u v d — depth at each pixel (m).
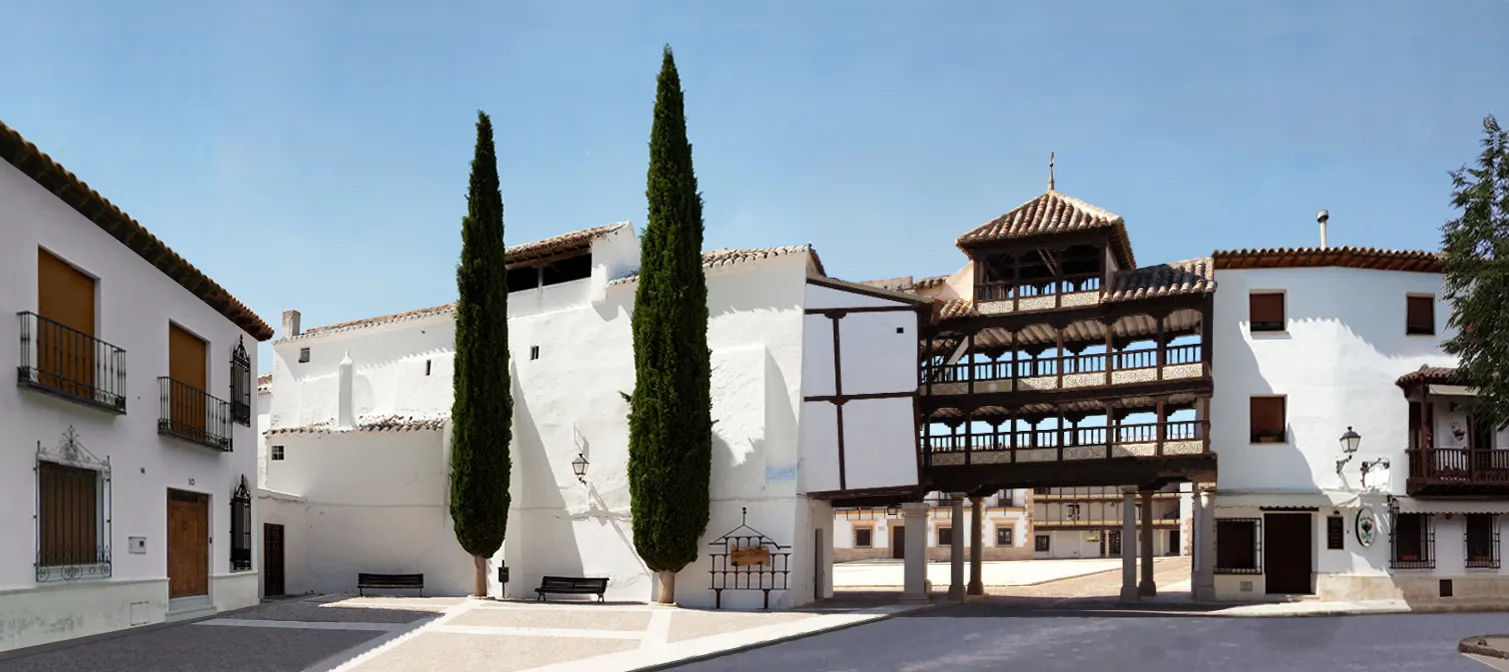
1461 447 26.48
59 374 14.87
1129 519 27.59
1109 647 16.23
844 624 19.84
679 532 23.41
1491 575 26.09
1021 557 59.22
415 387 30.41
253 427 23.05
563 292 28.17
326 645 16.25
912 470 25.27
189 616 19.34
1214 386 26.86
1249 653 15.52
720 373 25.55
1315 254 26.61
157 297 18.22
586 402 27.03
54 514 15.11
